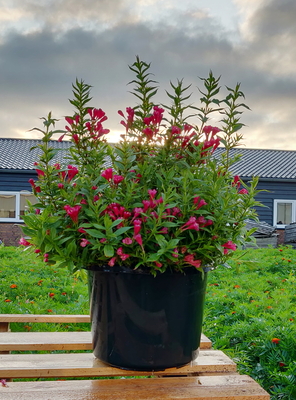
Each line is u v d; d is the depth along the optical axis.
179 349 1.56
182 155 1.74
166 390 1.48
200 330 1.66
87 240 1.46
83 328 3.21
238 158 1.80
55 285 4.91
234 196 1.68
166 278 1.53
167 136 1.66
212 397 1.42
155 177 1.69
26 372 1.58
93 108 1.72
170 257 1.42
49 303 3.82
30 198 14.25
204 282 1.66
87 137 1.70
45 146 1.64
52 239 1.51
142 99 1.74
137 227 1.39
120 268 1.50
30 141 17.61
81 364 1.65
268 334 2.95
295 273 6.52
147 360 1.54
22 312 3.47
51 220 1.52
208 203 1.61
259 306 3.84
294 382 2.40
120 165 1.59
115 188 1.59
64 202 1.59
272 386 2.49
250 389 1.49
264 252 8.89
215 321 3.43
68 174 1.66
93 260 1.54
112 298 1.55
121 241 1.50
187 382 1.57
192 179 1.54
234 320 3.53
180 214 1.57
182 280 1.55
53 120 1.61
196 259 1.58
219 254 1.63
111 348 1.56
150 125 1.72
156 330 1.53
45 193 1.65
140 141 1.71
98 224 1.46
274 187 15.34
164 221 1.51
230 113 1.77
